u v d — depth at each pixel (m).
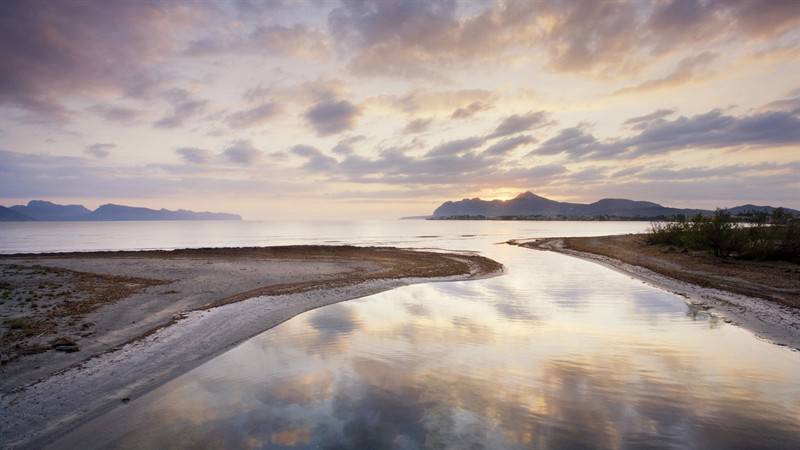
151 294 18.47
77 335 12.00
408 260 37.31
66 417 7.58
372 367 10.16
